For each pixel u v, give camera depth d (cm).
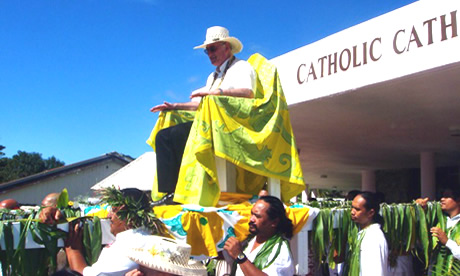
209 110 362
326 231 400
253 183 429
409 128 929
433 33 543
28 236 283
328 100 709
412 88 636
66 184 2064
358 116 834
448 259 462
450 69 542
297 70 728
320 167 1600
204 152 353
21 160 4625
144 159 1169
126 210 268
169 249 250
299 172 393
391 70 587
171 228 328
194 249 333
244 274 293
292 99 734
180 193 361
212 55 427
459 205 488
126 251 251
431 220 506
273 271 299
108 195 272
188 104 395
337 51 662
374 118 850
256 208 319
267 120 394
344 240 425
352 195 575
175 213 337
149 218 272
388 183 1625
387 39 595
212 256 333
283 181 411
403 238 477
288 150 402
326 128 954
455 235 459
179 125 415
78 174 2092
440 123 879
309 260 451
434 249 481
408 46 570
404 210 479
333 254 419
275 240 312
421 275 554
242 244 350
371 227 387
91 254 295
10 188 1938
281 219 319
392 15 590
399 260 484
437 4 541
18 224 283
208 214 340
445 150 1179
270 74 416
